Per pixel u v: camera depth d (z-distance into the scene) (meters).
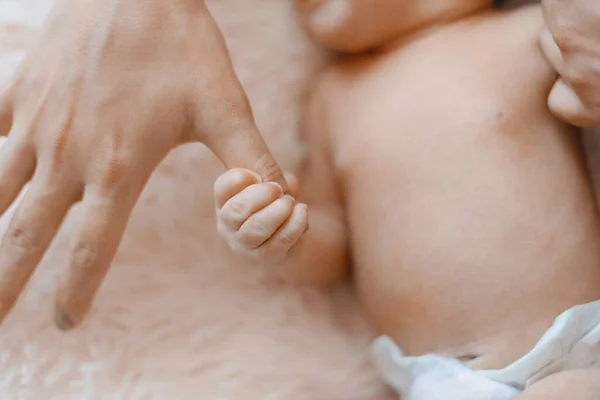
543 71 0.63
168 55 0.58
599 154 0.69
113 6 0.58
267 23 0.77
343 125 0.68
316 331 0.72
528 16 0.66
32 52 0.62
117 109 0.57
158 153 0.59
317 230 0.67
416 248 0.61
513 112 0.62
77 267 0.58
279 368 0.69
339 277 0.72
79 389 0.66
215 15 0.76
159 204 0.72
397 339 0.64
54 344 0.66
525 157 0.61
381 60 0.68
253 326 0.71
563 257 0.59
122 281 0.69
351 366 0.70
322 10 0.66
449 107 0.63
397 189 0.63
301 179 0.73
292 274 0.68
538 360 0.57
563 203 0.61
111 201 0.58
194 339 0.69
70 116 0.58
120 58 0.58
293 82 0.76
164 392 0.67
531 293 0.59
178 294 0.71
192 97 0.58
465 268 0.60
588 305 0.58
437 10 0.66
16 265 0.58
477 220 0.60
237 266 0.72
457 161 0.61
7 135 0.62
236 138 0.59
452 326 0.60
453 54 0.65
